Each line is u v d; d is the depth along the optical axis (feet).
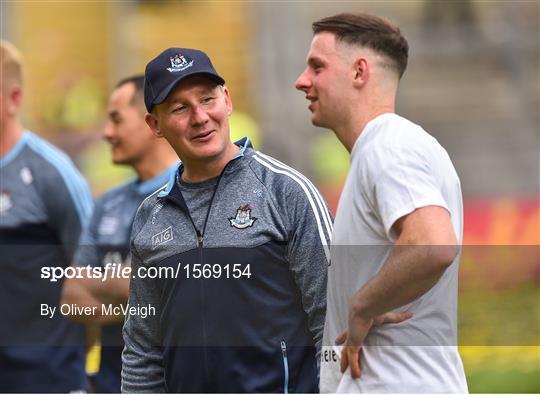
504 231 100.53
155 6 161.89
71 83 150.30
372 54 32.27
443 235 28.50
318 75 32.68
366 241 30.78
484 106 155.63
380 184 29.68
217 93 33.01
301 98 154.71
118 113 49.75
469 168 146.82
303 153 139.54
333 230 31.83
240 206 32.91
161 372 34.60
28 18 155.94
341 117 32.53
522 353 67.26
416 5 164.76
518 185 144.15
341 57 32.37
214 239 32.83
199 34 161.38
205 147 32.76
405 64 33.09
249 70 158.81
